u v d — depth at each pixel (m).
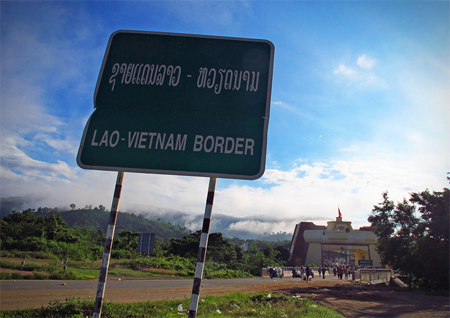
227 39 5.68
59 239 45.16
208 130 5.18
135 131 5.23
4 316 7.59
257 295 14.05
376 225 25.80
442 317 10.88
